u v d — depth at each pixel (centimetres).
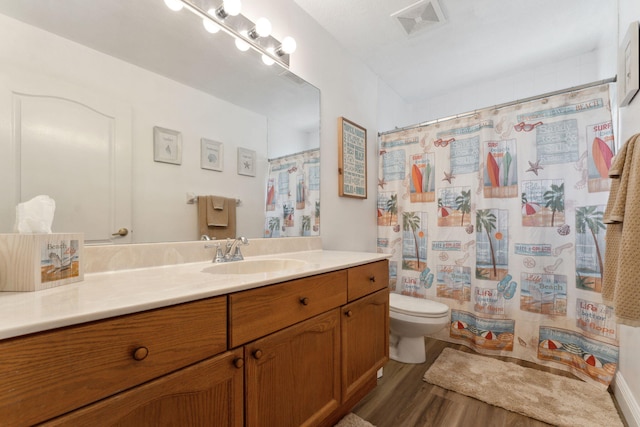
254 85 153
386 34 204
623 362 147
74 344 52
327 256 155
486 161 204
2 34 82
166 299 64
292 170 174
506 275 197
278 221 166
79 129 95
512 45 219
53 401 49
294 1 174
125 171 106
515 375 170
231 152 143
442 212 222
